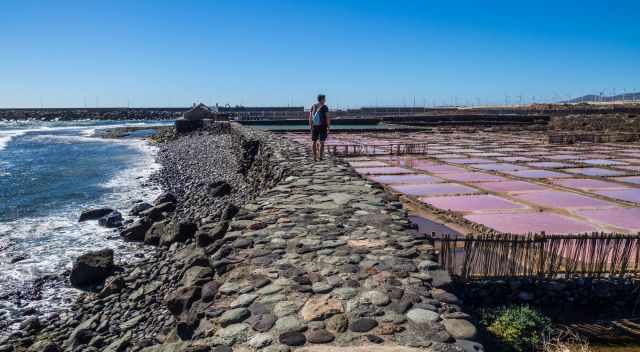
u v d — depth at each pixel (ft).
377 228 20.03
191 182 73.82
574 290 19.56
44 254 39.88
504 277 19.51
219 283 14.67
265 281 14.34
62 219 52.49
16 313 28.12
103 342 21.52
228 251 17.21
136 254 38.11
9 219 52.70
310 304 12.84
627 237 19.89
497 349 15.97
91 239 43.96
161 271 28.71
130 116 401.49
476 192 41.93
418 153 75.72
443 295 13.42
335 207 23.88
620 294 19.60
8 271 35.55
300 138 101.04
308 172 35.32
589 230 29.19
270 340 11.03
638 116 115.65
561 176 51.08
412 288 13.83
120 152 132.46
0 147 147.43
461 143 97.19
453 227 30.71
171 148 136.56
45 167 99.25
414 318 12.01
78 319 26.25
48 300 29.94
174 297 14.60
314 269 15.30
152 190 70.54
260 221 21.11
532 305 19.43
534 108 279.28
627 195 40.16
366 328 11.52
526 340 16.56
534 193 41.42
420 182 47.60
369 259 16.19
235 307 12.76
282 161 42.65
